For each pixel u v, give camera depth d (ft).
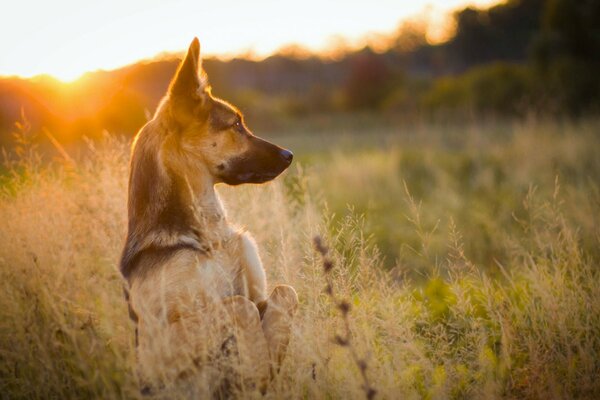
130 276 13.98
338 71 326.03
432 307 18.13
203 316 12.58
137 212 14.48
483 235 25.68
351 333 13.64
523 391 13.39
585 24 115.44
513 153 46.47
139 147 14.85
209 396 12.22
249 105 166.40
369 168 43.91
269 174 15.92
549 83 97.19
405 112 138.21
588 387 12.78
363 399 11.75
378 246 26.32
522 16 248.73
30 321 13.44
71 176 20.38
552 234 19.04
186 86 14.82
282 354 13.02
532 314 14.90
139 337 13.41
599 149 40.93
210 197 15.31
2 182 20.18
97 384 12.73
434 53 275.59
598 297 14.58
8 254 15.46
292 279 15.76
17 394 13.12
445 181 38.86
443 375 13.50
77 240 17.17
